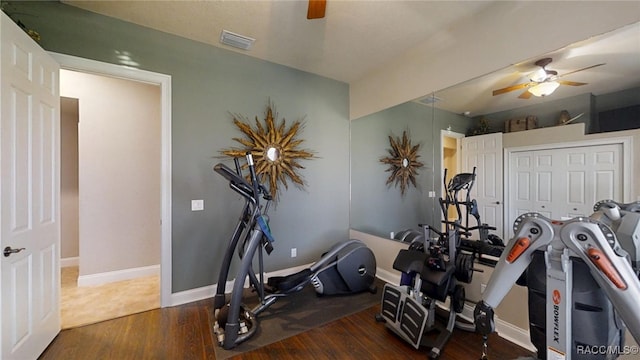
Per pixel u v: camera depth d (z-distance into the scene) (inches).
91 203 120.6
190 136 104.0
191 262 104.5
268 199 92.4
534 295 48.2
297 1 82.5
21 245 63.5
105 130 123.3
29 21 79.1
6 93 58.8
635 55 60.4
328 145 141.8
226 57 111.7
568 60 70.4
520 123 81.4
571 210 71.6
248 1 82.5
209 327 86.2
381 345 77.9
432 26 94.7
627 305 35.9
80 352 73.2
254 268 119.1
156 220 134.3
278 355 73.4
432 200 108.5
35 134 69.1
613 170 64.4
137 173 130.0
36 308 69.3
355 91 146.1
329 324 88.8
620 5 60.4
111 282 123.5
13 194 60.9
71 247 145.6
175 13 88.1
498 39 83.1
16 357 61.4
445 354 73.7
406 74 116.8
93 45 87.2
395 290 84.9
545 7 72.7
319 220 138.4
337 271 108.7
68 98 118.0
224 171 80.7
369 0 81.5
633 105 61.4
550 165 75.6
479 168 92.1
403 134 120.1
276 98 124.5
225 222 111.3
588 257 38.9
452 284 81.2
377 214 133.5
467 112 95.0
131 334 81.9
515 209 83.1
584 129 68.9
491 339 80.4
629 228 48.8
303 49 111.5
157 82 97.7
